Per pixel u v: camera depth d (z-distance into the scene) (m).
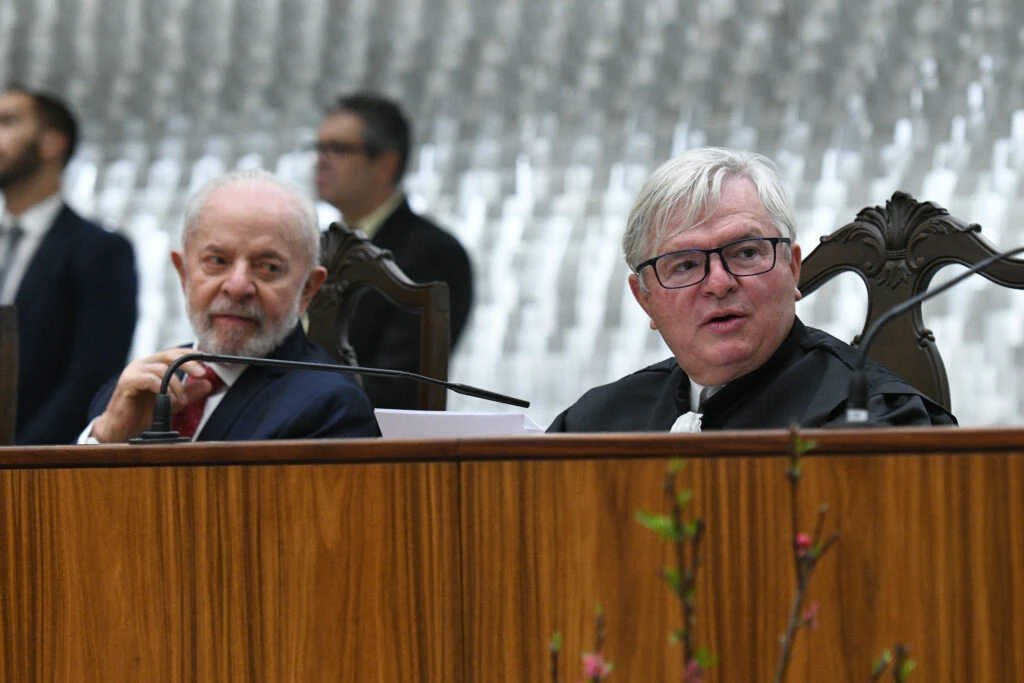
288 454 5.91
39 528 6.24
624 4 17.55
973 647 5.07
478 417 7.98
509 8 18.02
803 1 16.88
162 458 6.08
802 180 16.69
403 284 10.95
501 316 17.28
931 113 16.28
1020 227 15.56
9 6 19.86
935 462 5.15
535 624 5.57
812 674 5.23
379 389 12.76
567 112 17.70
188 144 19.20
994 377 15.56
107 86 19.55
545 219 17.48
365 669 5.78
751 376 8.16
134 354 18.53
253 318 9.62
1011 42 16.02
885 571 5.18
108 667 6.11
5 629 6.27
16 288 14.50
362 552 5.81
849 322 16.06
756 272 8.05
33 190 15.47
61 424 13.91
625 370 16.95
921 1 16.36
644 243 8.28
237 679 5.93
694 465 5.38
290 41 19.00
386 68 18.61
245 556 5.95
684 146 17.36
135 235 18.92
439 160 18.09
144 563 6.09
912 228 9.25
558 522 5.56
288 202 9.88
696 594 5.36
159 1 19.39
